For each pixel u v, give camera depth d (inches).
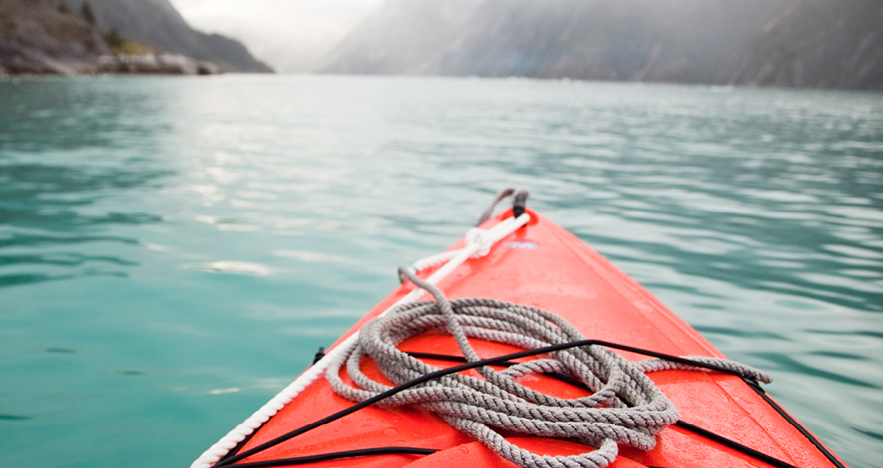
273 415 41.5
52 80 1382.9
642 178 216.7
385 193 181.9
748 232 145.4
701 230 146.8
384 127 384.8
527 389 39.8
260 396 68.9
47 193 172.9
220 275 108.9
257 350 80.4
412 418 40.4
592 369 44.0
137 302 95.7
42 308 92.2
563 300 64.2
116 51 2886.3
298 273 111.2
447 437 36.7
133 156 245.3
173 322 88.7
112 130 340.2
